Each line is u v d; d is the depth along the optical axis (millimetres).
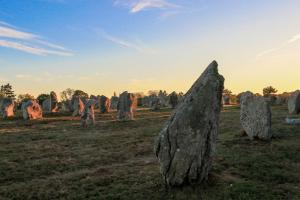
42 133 32688
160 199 12258
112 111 60281
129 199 12375
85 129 35188
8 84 128625
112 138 27797
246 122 23578
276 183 13992
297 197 12375
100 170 16750
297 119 31375
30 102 48969
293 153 18859
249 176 14695
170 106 69062
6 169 17359
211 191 12672
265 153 18781
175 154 13141
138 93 104500
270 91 109688
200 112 13305
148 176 15055
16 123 42844
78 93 121250
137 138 27312
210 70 13805
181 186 13180
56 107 62219
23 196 13242
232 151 19406
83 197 12820
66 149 23109
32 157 20344
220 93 13711
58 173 16766
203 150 13242
